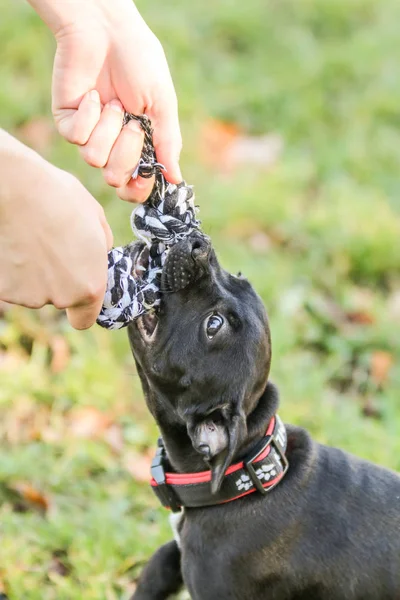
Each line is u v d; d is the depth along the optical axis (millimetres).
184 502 3947
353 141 8039
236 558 3797
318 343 6234
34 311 6121
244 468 3826
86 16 3463
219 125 8109
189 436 3779
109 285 3404
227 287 3879
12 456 5109
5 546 4566
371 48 9086
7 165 2725
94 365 5672
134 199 3627
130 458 5176
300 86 8617
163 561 4203
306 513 3840
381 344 6195
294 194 7461
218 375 3742
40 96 8078
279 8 9836
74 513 4859
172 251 3646
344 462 4031
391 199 7520
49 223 2773
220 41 9391
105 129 3486
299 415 5465
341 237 6922
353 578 3793
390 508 3895
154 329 3811
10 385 5531
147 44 3568
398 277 6801
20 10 9094
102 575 4465
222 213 7023
